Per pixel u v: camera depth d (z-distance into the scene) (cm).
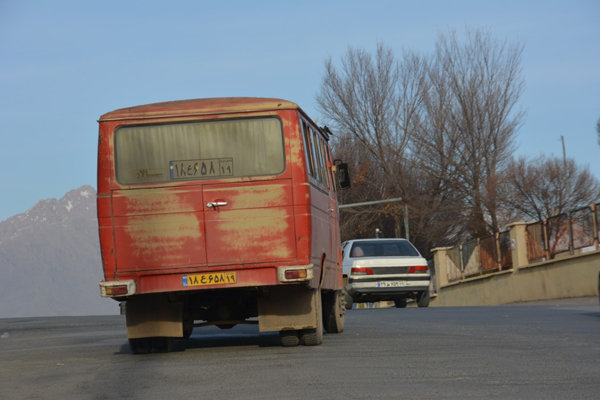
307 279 1245
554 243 3372
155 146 1283
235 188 1266
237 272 1260
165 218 1265
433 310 2525
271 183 1266
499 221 6962
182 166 1277
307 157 1321
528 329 1602
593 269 3014
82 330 2248
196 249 1259
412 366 1045
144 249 1261
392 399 796
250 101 1292
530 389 842
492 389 847
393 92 7425
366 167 7656
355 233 7900
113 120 1288
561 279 3262
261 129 1282
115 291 1252
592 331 1509
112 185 1273
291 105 1283
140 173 1277
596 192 6919
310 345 1364
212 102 1295
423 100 7162
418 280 3009
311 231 1273
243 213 1262
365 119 7462
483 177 6875
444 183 7250
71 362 1274
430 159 7094
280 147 1278
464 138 6912
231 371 1048
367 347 1313
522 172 6888
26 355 1448
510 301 3766
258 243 1260
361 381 921
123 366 1169
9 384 1020
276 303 1325
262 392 866
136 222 1266
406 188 7344
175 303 1332
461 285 4488
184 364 1151
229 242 1259
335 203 1694
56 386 982
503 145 6856
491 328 1656
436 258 4941
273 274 1257
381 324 1914
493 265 4019
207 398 841
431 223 7394
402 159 7369
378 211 7581
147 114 1288
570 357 1106
